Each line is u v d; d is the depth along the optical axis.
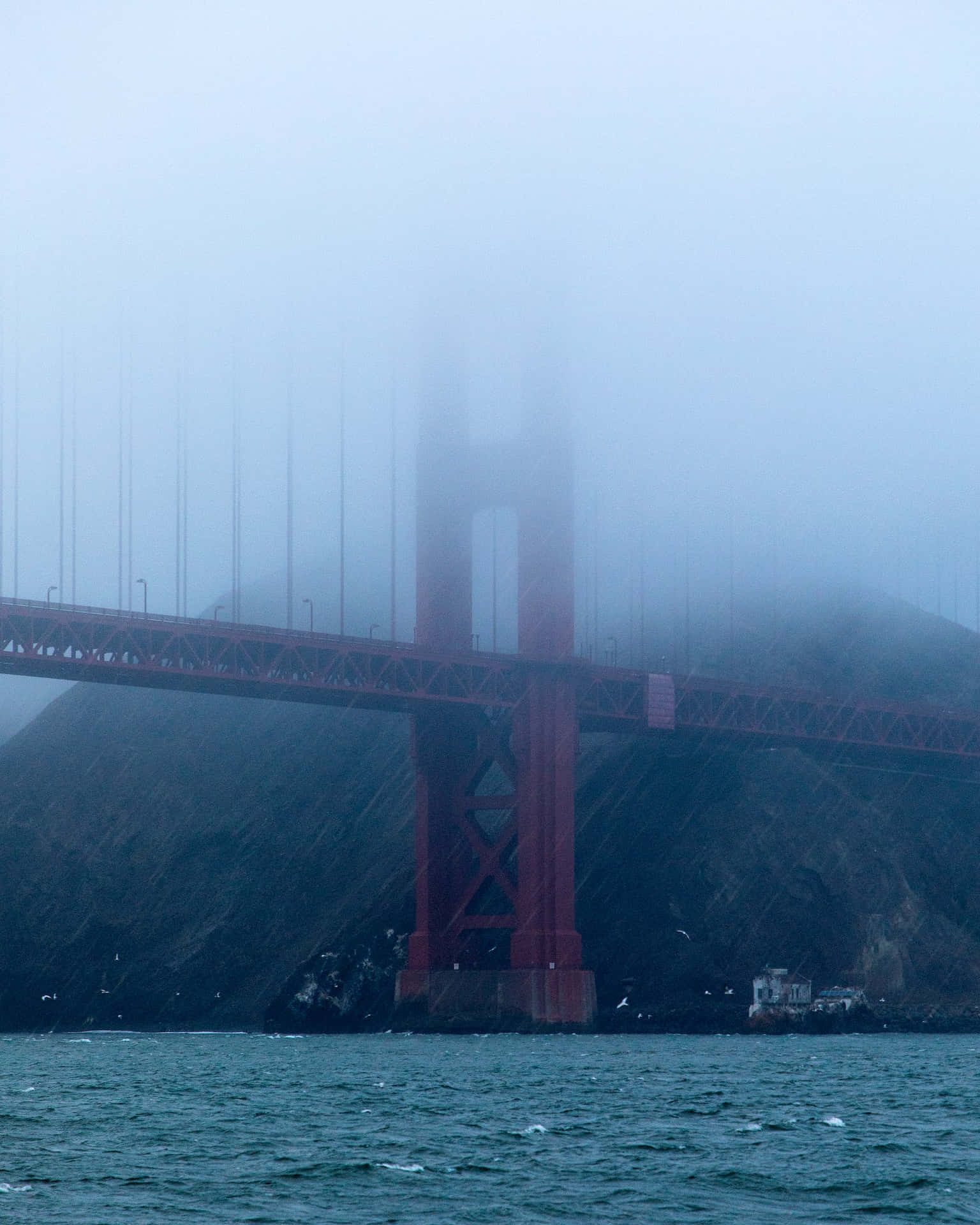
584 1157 116.19
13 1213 93.06
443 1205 95.94
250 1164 112.38
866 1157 117.00
